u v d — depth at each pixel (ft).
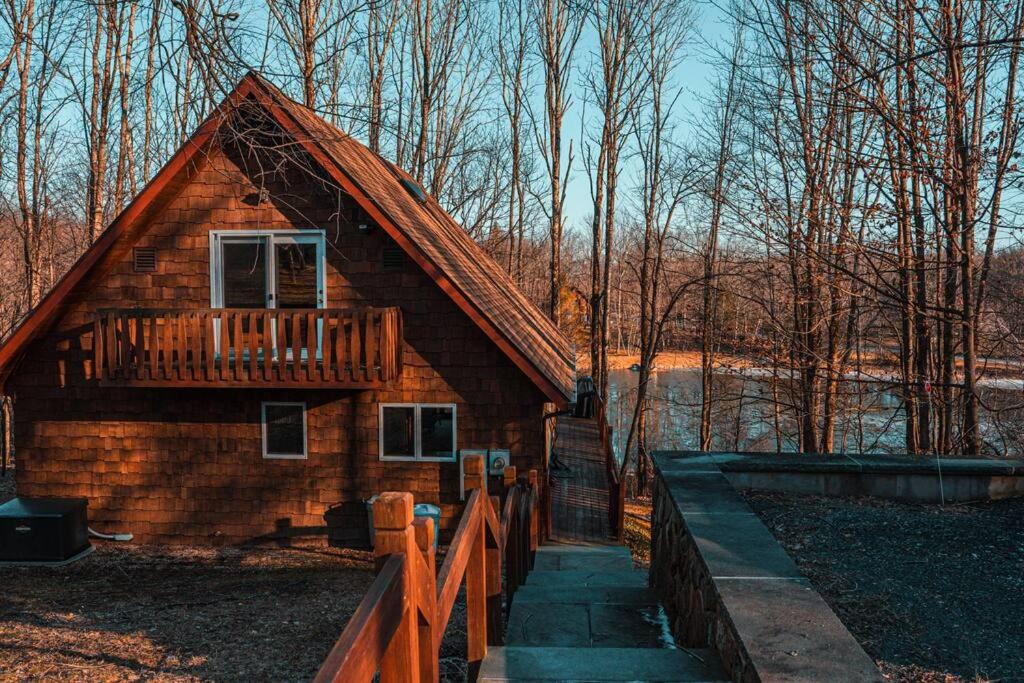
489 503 15.29
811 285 52.85
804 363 59.47
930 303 50.11
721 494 18.56
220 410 48.29
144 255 47.60
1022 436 43.91
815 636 10.84
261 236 47.03
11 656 28.86
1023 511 19.13
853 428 75.00
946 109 41.70
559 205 99.86
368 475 47.60
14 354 46.96
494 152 123.34
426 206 67.36
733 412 104.37
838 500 20.43
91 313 48.16
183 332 43.88
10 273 98.43
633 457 110.11
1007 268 46.06
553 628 18.42
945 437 46.21
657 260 95.35
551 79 97.19
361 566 44.29
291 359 46.65
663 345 153.89
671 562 19.34
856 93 42.47
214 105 21.84
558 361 60.44
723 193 74.08
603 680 12.59
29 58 73.67
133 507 48.93
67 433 49.08
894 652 11.86
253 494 48.34
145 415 48.67
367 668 6.84
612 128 96.73
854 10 43.29
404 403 47.09
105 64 74.79
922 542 16.88
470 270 55.21
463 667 25.34
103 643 30.83
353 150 52.44
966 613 13.28
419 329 46.78
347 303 47.03
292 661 28.66
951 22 39.91
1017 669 11.28
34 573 43.45
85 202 98.37
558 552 38.19
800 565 15.51
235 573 43.16
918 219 46.37
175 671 27.53
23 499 48.14
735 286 85.61
